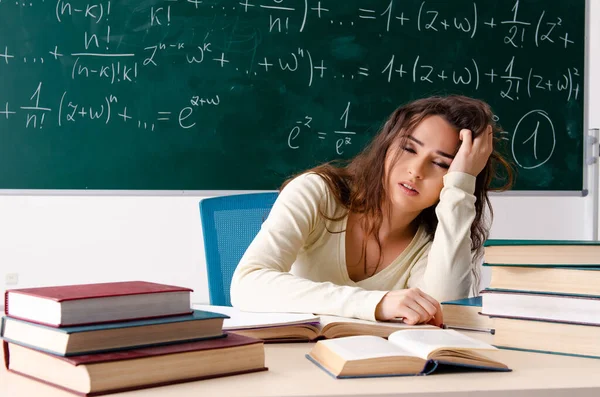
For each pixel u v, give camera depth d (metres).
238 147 2.82
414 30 2.93
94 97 2.74
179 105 2.79
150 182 2.78
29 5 2.71
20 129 2.71
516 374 0.65
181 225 3.03
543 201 3.30
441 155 1.19
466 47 2.96
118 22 2.76
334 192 1.28
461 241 1.18
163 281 3.02
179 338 0.62
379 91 2.91
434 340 0.69
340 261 1.29
